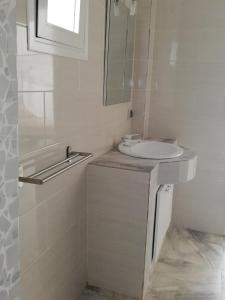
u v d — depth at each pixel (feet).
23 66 3.30
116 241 5.67
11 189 2.44
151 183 5.26
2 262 2.45
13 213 2.50
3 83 2.22
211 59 7.46
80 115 4.96
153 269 6.68
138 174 5.18
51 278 4.50
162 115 8.22
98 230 5.74
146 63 7.70
